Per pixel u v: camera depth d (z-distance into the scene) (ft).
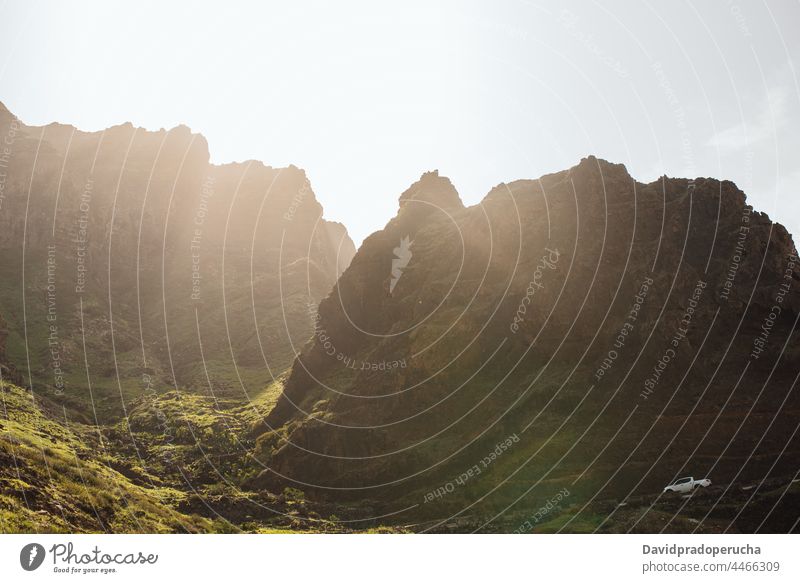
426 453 258.37
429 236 349.82
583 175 301.43
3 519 126.62
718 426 229.04
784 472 210.38
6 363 358.43
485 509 224.74
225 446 315.37
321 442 286.66
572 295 277.23
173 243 632.38
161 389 427.74
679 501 196.34
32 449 192.54
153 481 265.95
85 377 431.84
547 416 247.29
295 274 596.29
